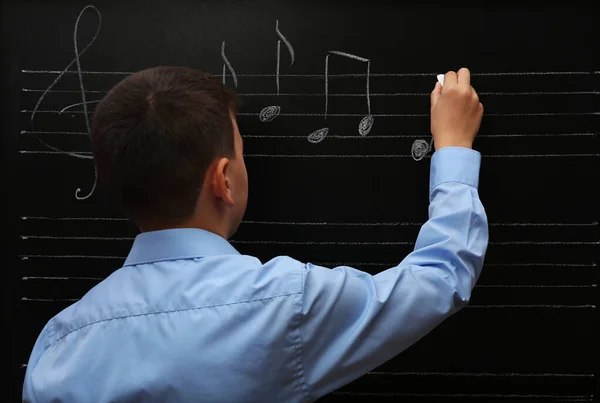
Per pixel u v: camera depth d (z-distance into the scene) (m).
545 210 0.94
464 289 0.73
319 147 0.96
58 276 0.99
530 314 0.96
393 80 0.95
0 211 0.99
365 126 0.95
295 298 0.66
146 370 0.64
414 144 0.95
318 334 0.67
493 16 0.93
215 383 0.64
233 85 0.96
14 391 1.00
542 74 0.93
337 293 0.68
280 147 0.96
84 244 0.99
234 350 0.64
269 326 0.65
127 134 0.65
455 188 0.79
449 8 0.94
